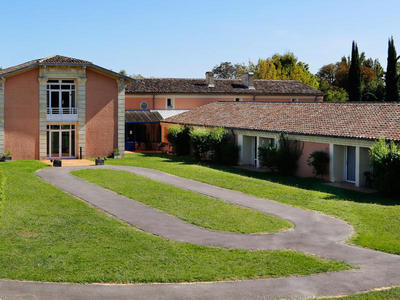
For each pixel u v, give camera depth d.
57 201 21.77
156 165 35.91
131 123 51.84
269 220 18.05
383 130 25.09
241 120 38.22
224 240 15.34
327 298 10.55
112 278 11.67
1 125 38.56
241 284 11.45
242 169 33.91
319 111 32.75
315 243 15.04
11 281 11.41
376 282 11.56
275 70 90.75
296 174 30.53
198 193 24.08
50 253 13.56
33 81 39.38
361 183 25.77
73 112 40.81
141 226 17.23
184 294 10.84
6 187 24.83
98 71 41.25
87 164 37.38
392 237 15.72
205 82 60.91
